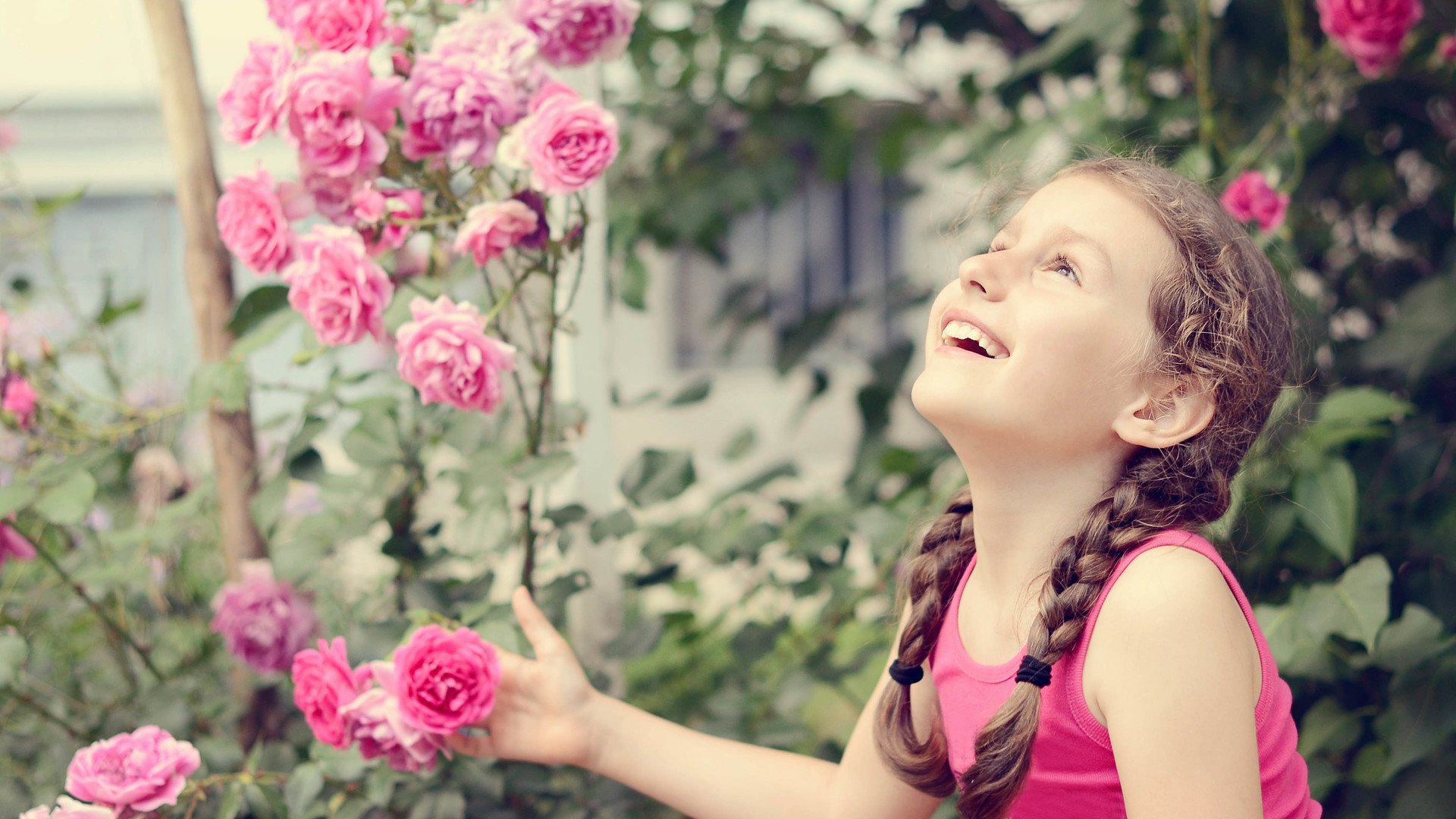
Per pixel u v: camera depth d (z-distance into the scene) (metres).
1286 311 0.96
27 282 1.80
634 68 2.46
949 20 2.15
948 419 0.87
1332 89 1.68
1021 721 0.83
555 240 1.32
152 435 1.78
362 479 1.39
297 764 1.38
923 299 2.27
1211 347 0.86
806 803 1.08
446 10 1.33
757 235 5.68
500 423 1.48
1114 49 1.72
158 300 2.13
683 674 1.97
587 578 1.39
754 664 1.61
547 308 1.33
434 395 1.11
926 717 1.07
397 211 1.20
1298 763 0.94
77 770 1.07
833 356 2.56
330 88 1.09
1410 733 1.21
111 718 1.45
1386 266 1.78
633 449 5.52
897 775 1.02
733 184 2.49
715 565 1.63
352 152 1.13
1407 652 1.22
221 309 1.54
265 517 1.33
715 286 5.78
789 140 2.46
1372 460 1.49
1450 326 1.45
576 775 1.35
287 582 1.40
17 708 1.49
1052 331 0.83
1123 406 0.85
